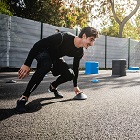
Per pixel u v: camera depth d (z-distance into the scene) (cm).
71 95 317
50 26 1028
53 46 225
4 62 830
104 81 580
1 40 812
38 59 226
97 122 178
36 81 215
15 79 557
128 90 397
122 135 147
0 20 806
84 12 2012
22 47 898
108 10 2084
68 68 274
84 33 227
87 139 138
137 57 1672
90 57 1286
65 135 144
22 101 212
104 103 262
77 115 200
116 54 1479
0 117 186
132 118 194
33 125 165
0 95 304
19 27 881
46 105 241
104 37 1378
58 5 1638
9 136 139
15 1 1430
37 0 1498
